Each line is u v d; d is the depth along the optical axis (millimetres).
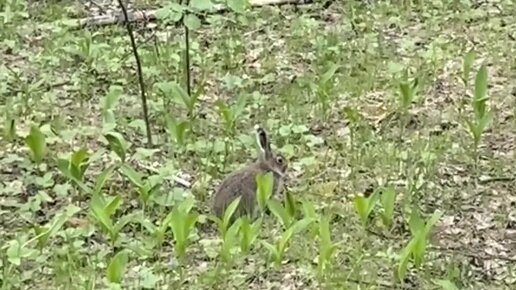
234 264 6680
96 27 10891
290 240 6707
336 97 9234
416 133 8664
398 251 6914
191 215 6672
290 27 10859
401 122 8766
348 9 11305
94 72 9734
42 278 6555
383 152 8211
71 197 7547
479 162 8164
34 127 7797
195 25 8070
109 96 8500
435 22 10977
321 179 7871
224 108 8422
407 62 10047
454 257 6891
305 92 9336
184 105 8891
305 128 8484
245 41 10578
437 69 9883
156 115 8898
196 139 8461
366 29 10867
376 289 6477
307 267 6676
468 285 6621
